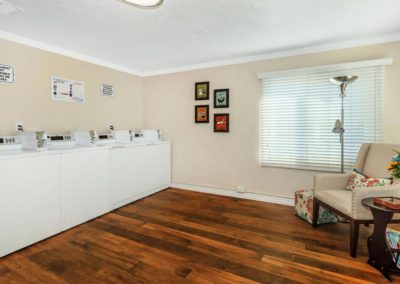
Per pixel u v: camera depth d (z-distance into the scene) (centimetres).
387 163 234
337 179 258
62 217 248
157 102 438
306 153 320
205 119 391
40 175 226
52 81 301
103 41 288
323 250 210
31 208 220
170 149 428
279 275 176
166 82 427
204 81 390
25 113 274
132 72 427
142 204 338
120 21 232
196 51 328
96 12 213
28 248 215
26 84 274
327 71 299
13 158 205
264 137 347
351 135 293
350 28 252
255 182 357
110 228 258
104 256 202
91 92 353
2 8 204
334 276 174
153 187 389
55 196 240
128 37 275
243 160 365
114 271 181
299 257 199
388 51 272
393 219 179
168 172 425
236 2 197
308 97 314
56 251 210
